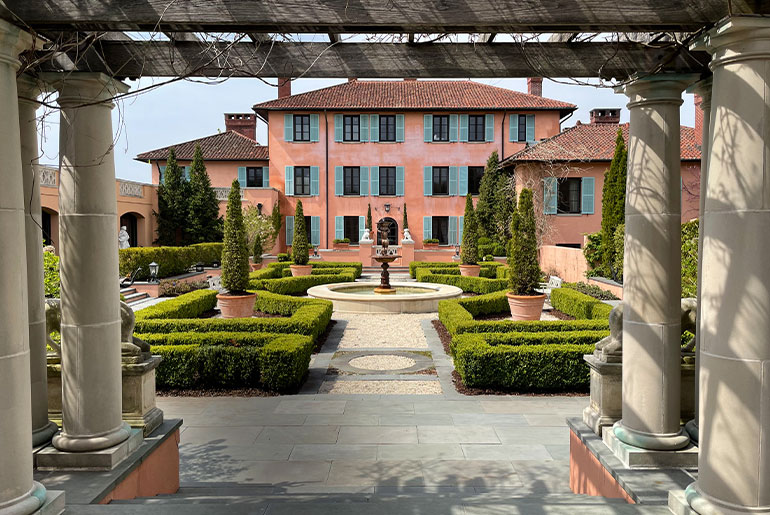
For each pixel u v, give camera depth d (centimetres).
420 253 2869
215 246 2689
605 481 392
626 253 400
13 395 283
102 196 388
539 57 389
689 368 433
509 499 359
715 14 298
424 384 805
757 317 278
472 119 3072
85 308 381
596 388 450
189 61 388
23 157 392
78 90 381
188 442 569
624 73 389
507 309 1408
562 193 2428
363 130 3062
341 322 1339
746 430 281
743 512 282
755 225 278
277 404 703
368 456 529
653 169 384
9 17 286
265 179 3284
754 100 278
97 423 387
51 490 339
